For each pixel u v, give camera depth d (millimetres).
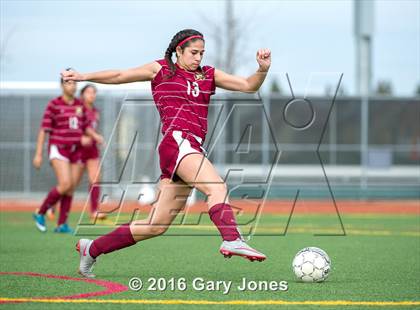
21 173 56062
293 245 26984
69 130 30484
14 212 45000
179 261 21906
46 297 15562
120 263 21359
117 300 15258
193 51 16219
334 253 24297
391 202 57312
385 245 26953
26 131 55969
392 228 34875
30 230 32438
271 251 24859
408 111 60375
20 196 56062
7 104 55875
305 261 17625
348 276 18844
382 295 15961
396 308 14523
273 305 14773
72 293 16078
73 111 30594
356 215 44031
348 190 58469
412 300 15391
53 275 18688
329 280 18109
